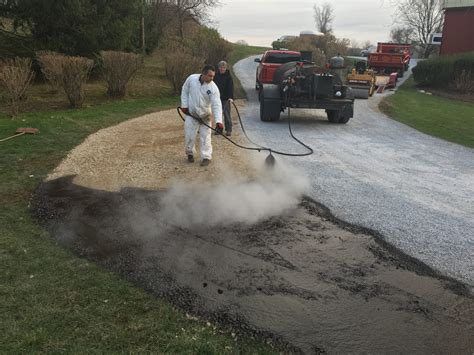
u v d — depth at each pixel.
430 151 8.76
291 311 3.31
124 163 6.89
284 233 4.62
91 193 5.59
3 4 14.29
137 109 12.19
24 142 7.66
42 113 10.50
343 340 3.02
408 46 28.48
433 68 23.17
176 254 4.09
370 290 3.63
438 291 3.65
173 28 27.56
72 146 7.73
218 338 2.95
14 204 5.12
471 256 4.26
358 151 8.51
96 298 3.30
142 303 3.28
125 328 2.97
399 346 2.97
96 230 4.54
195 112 6.75
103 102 12.80
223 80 8.95
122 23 15.73
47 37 14.52
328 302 3.45
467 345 3.01
